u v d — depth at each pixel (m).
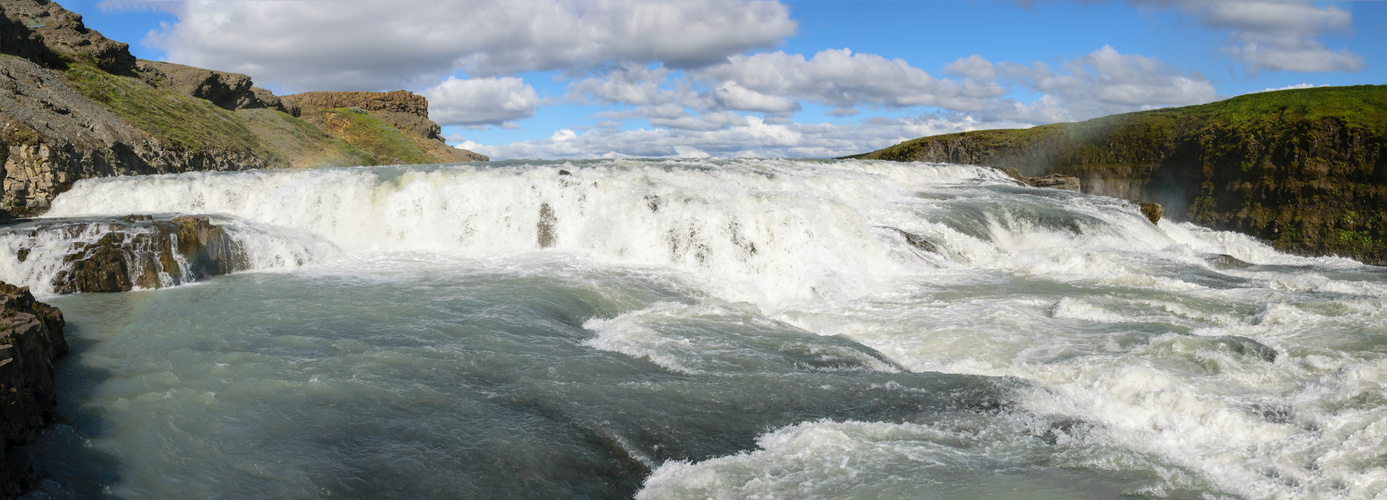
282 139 62.47
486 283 17.52
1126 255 22.88
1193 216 53.75
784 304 17.78
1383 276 20.16
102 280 17.22
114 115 42.62
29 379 8.23
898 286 18.92
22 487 6.85
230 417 8.77
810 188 27.25
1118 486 7.13
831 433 8.41
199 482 7.23
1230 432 8.38
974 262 22.31
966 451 8.09
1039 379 10.92
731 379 10.42
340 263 20.92
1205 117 58.41
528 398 9.52
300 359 11.09
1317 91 54.38
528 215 23.33
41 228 18.61
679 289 18.11
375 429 8.52
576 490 7.44
